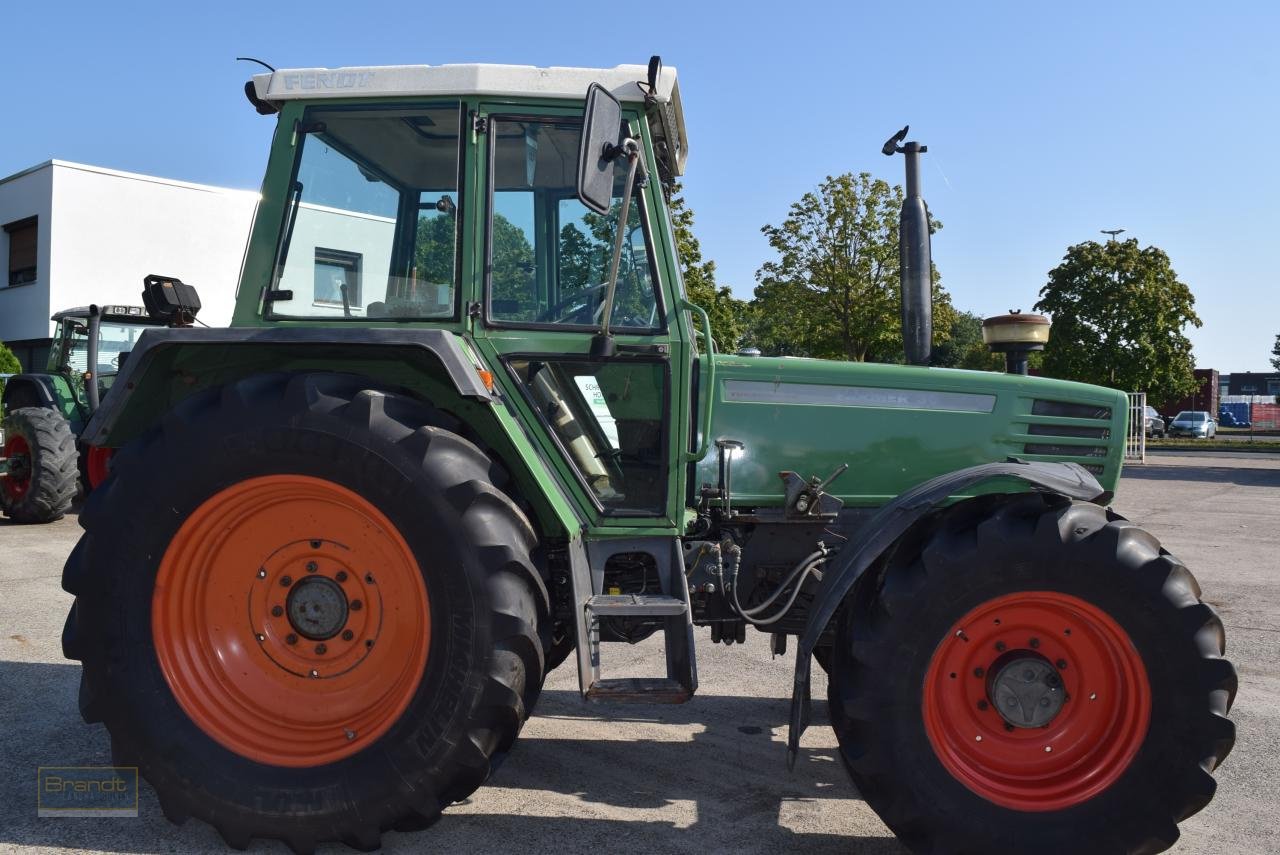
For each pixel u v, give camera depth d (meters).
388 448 2.63
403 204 3.06
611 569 3.25
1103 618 2.60
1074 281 25.78
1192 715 2.53
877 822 2.96
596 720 3.90
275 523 2.79
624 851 2.71
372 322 3.03
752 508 3.33
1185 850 2.79
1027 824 2.57
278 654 2.81
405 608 2.74
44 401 9.23
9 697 3.91
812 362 3.39
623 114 3.03
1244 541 8.93
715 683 4.45
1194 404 45.12
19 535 8.00
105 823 2.82
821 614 2.66
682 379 3.05
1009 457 3.39
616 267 2.87
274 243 3.03
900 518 2.71
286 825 2.61
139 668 2.68
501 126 3.05
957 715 2.70
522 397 3.01
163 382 3.00
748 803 3.09
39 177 19.02
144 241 19.86
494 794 3.12
